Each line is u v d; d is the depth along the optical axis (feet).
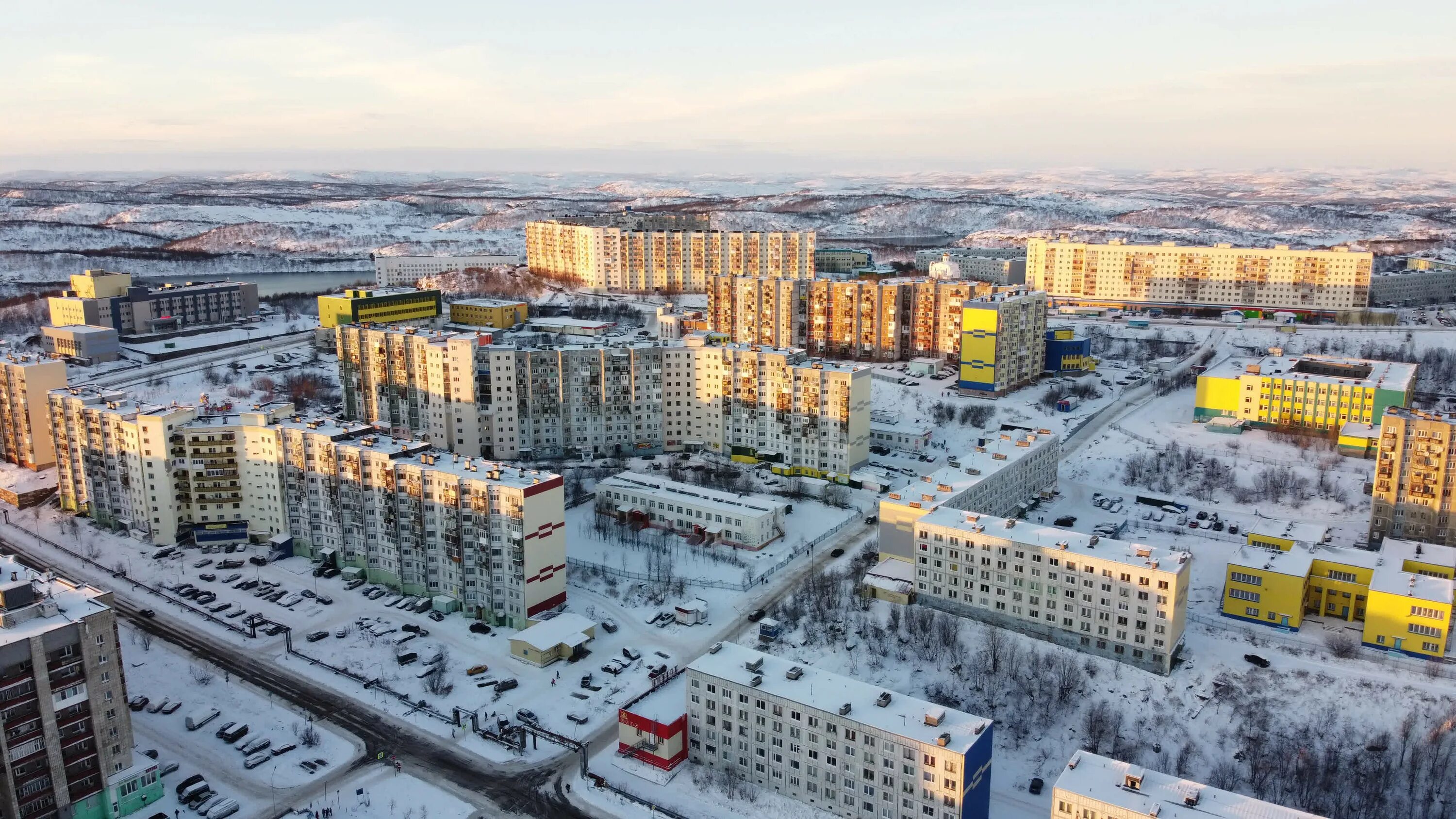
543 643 621.31
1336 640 618.44
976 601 651.25
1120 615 594.24
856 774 472.03
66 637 455.22
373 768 522.47
